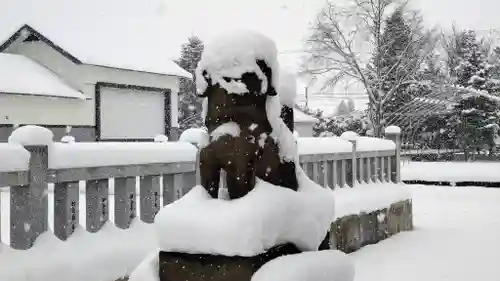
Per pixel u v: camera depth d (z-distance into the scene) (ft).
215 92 8.76
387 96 105.81
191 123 130.82
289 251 9.01
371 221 25.39
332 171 23.56
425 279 19.13
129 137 88.33
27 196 12.34
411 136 116.06
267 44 8.83
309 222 9.19
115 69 85.46
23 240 12.28
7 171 11.68
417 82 102.06
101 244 13.50
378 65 107.55
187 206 8.61
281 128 9.67
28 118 73.72
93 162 13.69
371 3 107.14
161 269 8.60
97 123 83.35
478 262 21.68
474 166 92.38
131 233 14.53
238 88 8.54
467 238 27.17
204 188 8.90
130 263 13.71
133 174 14.79
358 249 23.94
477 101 121.90
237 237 7.98
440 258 22.49
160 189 16.28
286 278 7.95
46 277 11.75
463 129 123.13
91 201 14.01
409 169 85.61
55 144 13.26
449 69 113.50
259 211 8.18
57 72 83.66
